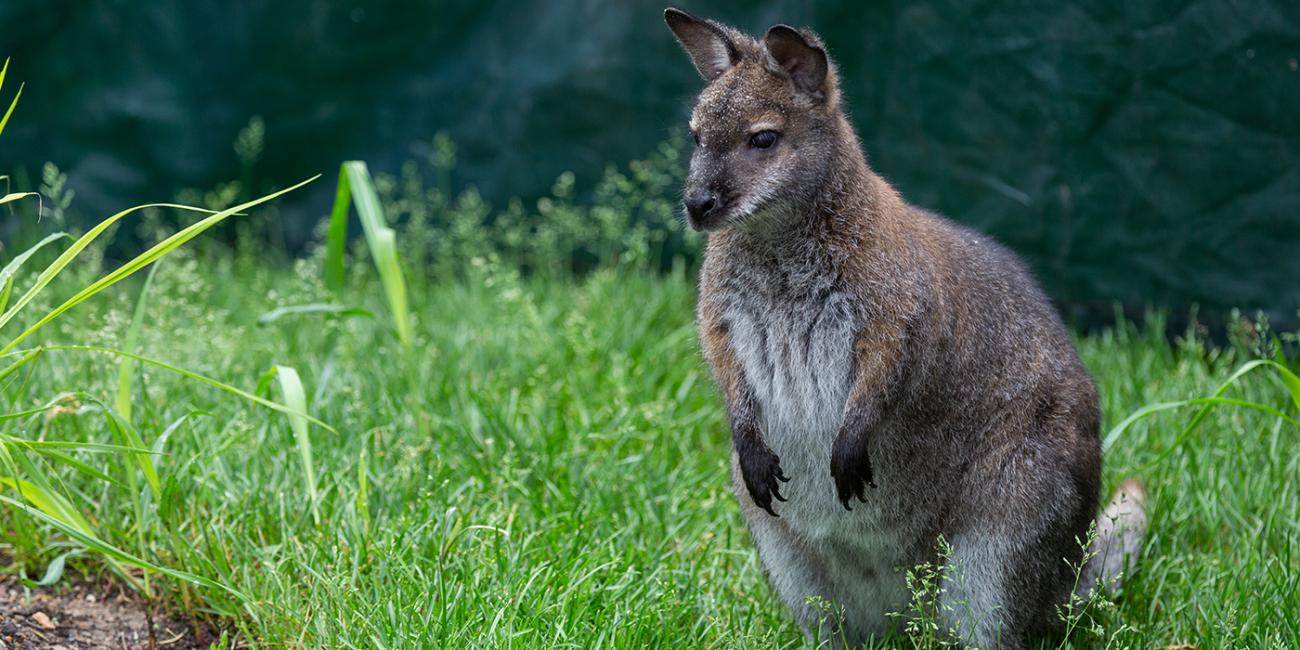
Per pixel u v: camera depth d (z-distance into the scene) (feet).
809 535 27.84
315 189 53.01
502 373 39.52
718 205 26.00
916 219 27.76
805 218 26.27
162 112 51.96
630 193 49.70
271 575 27.22
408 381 37.17
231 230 53.06
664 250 49.98
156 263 29.84
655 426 36.58
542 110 50.03
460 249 50.47
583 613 26.11
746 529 30.63
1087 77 41.19
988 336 27.04
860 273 25.94
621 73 48.78
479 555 27.66
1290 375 28.71
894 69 44.55
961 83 43.32
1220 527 32.40
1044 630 27.71
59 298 43.91
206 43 51.83
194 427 32.04
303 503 30.01
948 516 27.20
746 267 26.94
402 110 51.96
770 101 26.37
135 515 28.58
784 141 26.25
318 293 39.42
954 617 27.32
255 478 30.53
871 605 28.66
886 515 27.27
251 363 38.27
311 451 31.81
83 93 52.01
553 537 29.40
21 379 33.96
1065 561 27.22
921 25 43.62
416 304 46.26
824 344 26.45
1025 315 27.81
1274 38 38.32
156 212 52.44
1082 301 43.42
